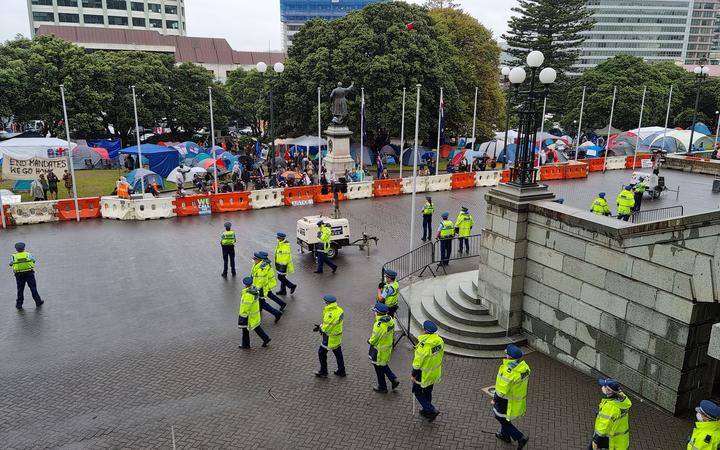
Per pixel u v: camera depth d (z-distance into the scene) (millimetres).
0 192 26203
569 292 12523
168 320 15156
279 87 45875
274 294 15594
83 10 107188
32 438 9805
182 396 11281
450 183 35844
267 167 41938
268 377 12125
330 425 10305
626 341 11258
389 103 41969
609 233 11203
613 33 165875
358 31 43438
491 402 10688
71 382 11781
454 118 48281
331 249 20844
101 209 27281
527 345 13945
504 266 13867
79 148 45281
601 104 56094
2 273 18781
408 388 11750
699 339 10219
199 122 57938
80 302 16328
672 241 10008
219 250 21922
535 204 13102
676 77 67562
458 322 14461
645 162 41750
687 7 163875
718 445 7445
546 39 60406
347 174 35938
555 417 10578
